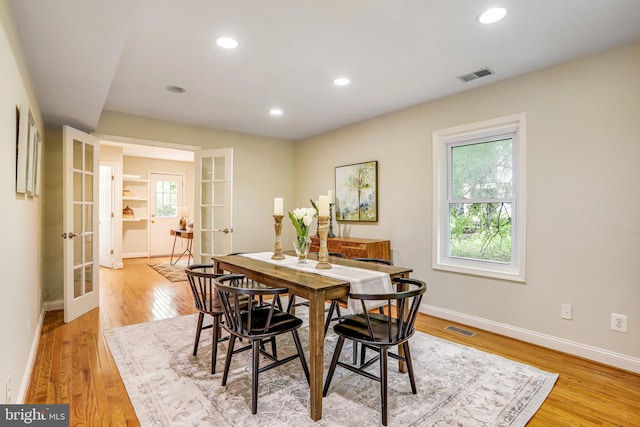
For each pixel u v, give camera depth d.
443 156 3.69
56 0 1.62
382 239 4.29
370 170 4.41
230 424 1.83
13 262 1.81
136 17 2.12
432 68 2.91
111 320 3.52
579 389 2.23
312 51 2.60
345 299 2.18
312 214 2.74
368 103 3.83
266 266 2.61
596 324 2.65
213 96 3.60
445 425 1.84
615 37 2.40
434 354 2.75
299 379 2.32
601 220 2.62
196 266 3.00
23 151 1.94
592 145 2.65
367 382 2.30
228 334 3.10
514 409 1.99
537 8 2.05
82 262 3.70
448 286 3.62
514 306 3.11
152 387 2.19
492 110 3.23
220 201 4.93
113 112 4.16
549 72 2.87
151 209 8.19
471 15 2.13
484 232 3.42
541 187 2.92
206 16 2.12
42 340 2.97
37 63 2.27
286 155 5.77
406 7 2.04
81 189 3.70
